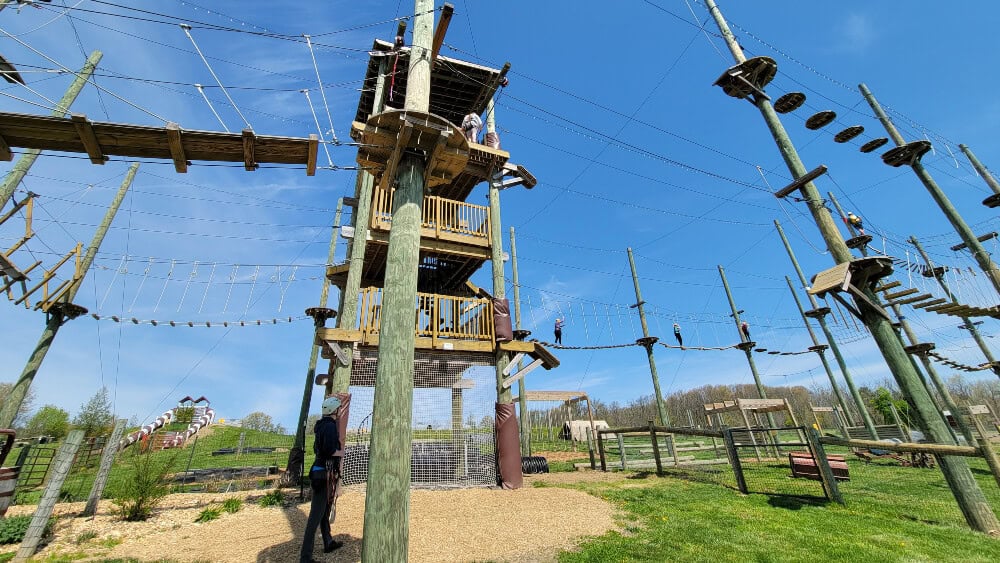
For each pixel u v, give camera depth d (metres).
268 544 5.31
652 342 16.55
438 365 9.83
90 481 11.20
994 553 4.55
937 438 6.12
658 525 5.74
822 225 7.70
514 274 19.89
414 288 4.15
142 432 10.91
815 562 4.32
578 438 20.09
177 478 11.59
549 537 5.28
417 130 4.64
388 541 3.28
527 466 11.77
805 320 20.64
